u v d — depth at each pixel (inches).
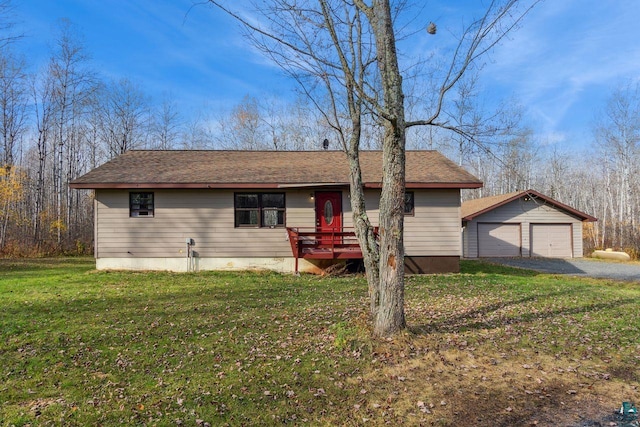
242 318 269.1
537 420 139.3
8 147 914.1
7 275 472.1
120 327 246.5
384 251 208.4
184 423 138.9
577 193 1507.1
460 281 430.9
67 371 183.9
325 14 212.4
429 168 549.0
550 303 310.7
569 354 201.0
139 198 495.2
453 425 137.3
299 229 507.5
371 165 558.6
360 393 160.6
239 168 536.1
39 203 858.8
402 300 210.1
